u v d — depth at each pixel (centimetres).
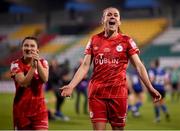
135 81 4384
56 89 3988
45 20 14512
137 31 12081
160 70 3994
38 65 1492
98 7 13900
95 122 1459
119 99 1461
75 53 11594
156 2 13075
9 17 14988
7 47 12875
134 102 4775
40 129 1542
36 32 13750
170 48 10781
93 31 13012
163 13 12975
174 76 7019
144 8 13488
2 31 14400
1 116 4422
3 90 9362
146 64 10206
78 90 4678
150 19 12875
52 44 12619
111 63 1461
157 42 11231
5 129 3403
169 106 5791
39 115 1546
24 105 1538
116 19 1475
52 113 4172
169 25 12294
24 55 1542
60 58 11450
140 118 4269
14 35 13925
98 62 1473
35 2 14125
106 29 1489
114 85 1459
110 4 13825
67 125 3653
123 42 1473
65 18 14300
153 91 1455
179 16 12675
